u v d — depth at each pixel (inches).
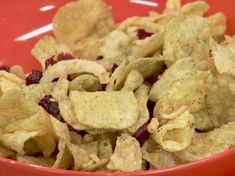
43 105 11.8
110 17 15.4
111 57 13.9
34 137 11.2
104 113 11.2
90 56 14.4
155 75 13.1
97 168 10.9
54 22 15.0
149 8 16.4
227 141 11.0
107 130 11.4
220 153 10.0
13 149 11.1
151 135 11.3
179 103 11.7
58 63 12.8
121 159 10.6
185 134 11.0
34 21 16.1
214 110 11.9
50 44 14.3
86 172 9.7
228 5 15.1
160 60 12.8
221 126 11.6
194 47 13.0
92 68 12.6
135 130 11.4
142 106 11.8
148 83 13.0
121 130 11.4
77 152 10.7
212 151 10.8
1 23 15.9
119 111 11.3
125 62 13.0
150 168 11.0
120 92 11.7
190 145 11.0
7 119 11.3
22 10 16.2
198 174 10.1
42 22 16.1
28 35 15.9
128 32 15.0
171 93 11.7
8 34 15.8
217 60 11.9
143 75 12.8
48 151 11.4
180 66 12.4
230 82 11.7
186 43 13.0
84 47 14.6
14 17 16.1
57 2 16.3
